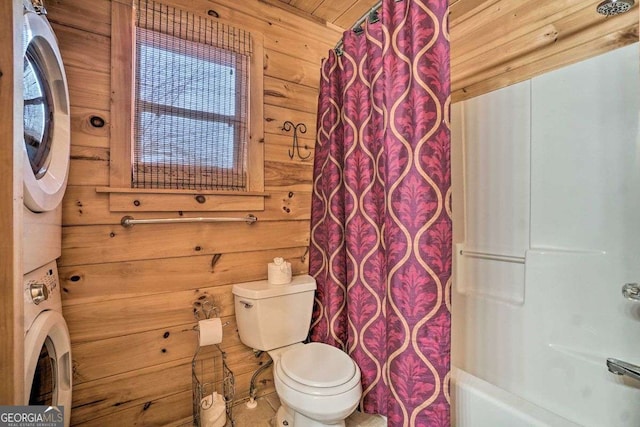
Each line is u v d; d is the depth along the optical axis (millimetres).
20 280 600
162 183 1411
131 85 1329
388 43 1253
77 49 1222
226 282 1598
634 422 1049
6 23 571
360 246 1453
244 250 1656
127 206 1320
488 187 1552
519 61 1562
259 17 1723
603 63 1183
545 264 1299
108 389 1295
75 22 1221
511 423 1097
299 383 1180
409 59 1188
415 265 1148
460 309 1611
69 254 1209
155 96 1388
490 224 1537
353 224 1478
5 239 567
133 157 1338
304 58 1891
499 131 1517
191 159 1488
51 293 991
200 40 1515
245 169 1655
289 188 1829
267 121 1748
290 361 1326
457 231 1685
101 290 1277
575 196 1246
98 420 1272
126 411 1334
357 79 1505
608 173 1162
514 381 1373
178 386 1460
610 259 1141
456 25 1843
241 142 1642
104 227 1281
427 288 1136
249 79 1671
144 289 1376
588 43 1337
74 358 1221
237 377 1633
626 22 1232
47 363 964
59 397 1015
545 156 1342
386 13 1261
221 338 1395
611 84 1162
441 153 1152
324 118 1742
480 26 1728
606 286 1144
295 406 1159
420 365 1134
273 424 1470
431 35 1154
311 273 1818
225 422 1453
